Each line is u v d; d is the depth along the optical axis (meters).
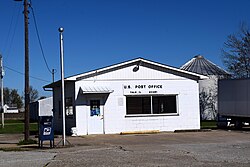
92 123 26.66
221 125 32.72
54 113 33.38
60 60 20.41
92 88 26.42
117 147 18.88
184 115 28.42
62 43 20.36
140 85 27.66
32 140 22.72
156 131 27.11
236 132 27.23
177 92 28.38
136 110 27.56
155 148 18.14
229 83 31.55
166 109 28.19
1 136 29.14
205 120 46.06
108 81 27.08
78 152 17.08
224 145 19.00
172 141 21.64
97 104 26.84
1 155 16.81
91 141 22.22
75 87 26.47
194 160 13.93
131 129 27.31
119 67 27.31
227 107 31.73
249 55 46.72
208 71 46.91
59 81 27.50
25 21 22.66
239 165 12.62
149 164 13.12
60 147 19.39
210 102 46.41
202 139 22.52
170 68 28.11
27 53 22.62
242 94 29.97
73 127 26.72
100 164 13.34
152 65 27.97
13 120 67.12
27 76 22.69
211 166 12.52
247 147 17.95
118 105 27.17
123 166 12.80
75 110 26.47
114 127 27.03
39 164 13.73
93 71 26.62
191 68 47.91
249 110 29.20
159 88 28.02
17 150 18.73
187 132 27.34
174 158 14.52
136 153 16.28
